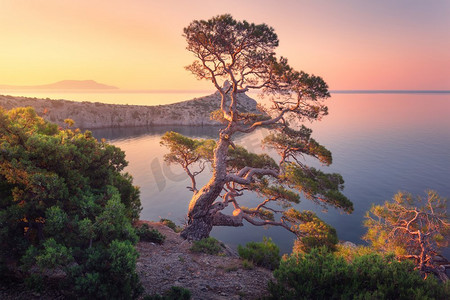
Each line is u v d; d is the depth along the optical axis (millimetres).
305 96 15414
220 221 19188
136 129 191625
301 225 17750
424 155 130250
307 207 59531
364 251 15422
